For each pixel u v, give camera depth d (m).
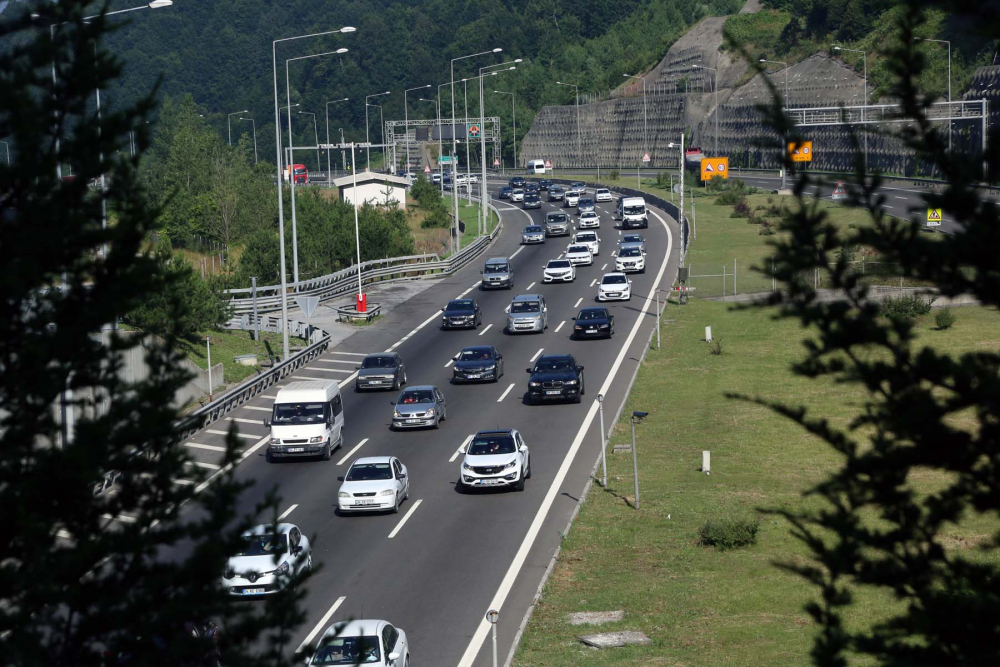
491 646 66.38
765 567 77.25
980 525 82.44
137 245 30.17
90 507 30.30
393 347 169.00
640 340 163.25
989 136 22.58
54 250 27.75
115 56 29.92
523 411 129.00
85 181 29.16
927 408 23.39
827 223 24.03
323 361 161.50
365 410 134.75
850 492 25.08
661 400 130.50
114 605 29.41
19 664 26.55
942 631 24.00
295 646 65.69
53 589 27.47
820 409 121.62
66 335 28.25
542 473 105.31
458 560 82.56
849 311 24.19
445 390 142.12
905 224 23.44
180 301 33.25
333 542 88.25
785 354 150.00
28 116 27.75
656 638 66.00
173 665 29.48
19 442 28.62
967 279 22.97
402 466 101.12
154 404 30.44
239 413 133.25
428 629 69.56
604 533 86.69
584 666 62.00
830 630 25.70
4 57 28.44
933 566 24.77
